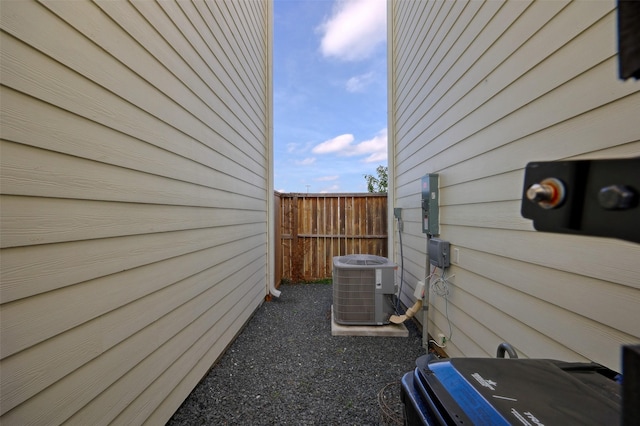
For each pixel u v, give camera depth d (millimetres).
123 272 1409
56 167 1060
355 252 5816
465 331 2268
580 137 1200
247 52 3680
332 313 3826
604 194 401
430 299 3084
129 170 1464
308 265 5926
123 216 1416
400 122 4441
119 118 1395
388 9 4914
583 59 1187
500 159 1781
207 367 2432
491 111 1881
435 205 2775
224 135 2822
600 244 1113
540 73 1435
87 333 1185
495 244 1837
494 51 1841
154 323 1668
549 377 833
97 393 1229
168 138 1837
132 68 1495
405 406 970
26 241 946
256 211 4148
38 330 979
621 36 390
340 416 1954
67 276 1096
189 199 2113
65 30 1103
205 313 2391
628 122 1007
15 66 923
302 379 2408
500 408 694
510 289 1682
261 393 2209
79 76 1166
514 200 1643
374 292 3396
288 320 3832
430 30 3027
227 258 2910
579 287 1205
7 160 896
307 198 5902
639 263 978
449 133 2549
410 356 2812
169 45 1857
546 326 1391
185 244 2049
